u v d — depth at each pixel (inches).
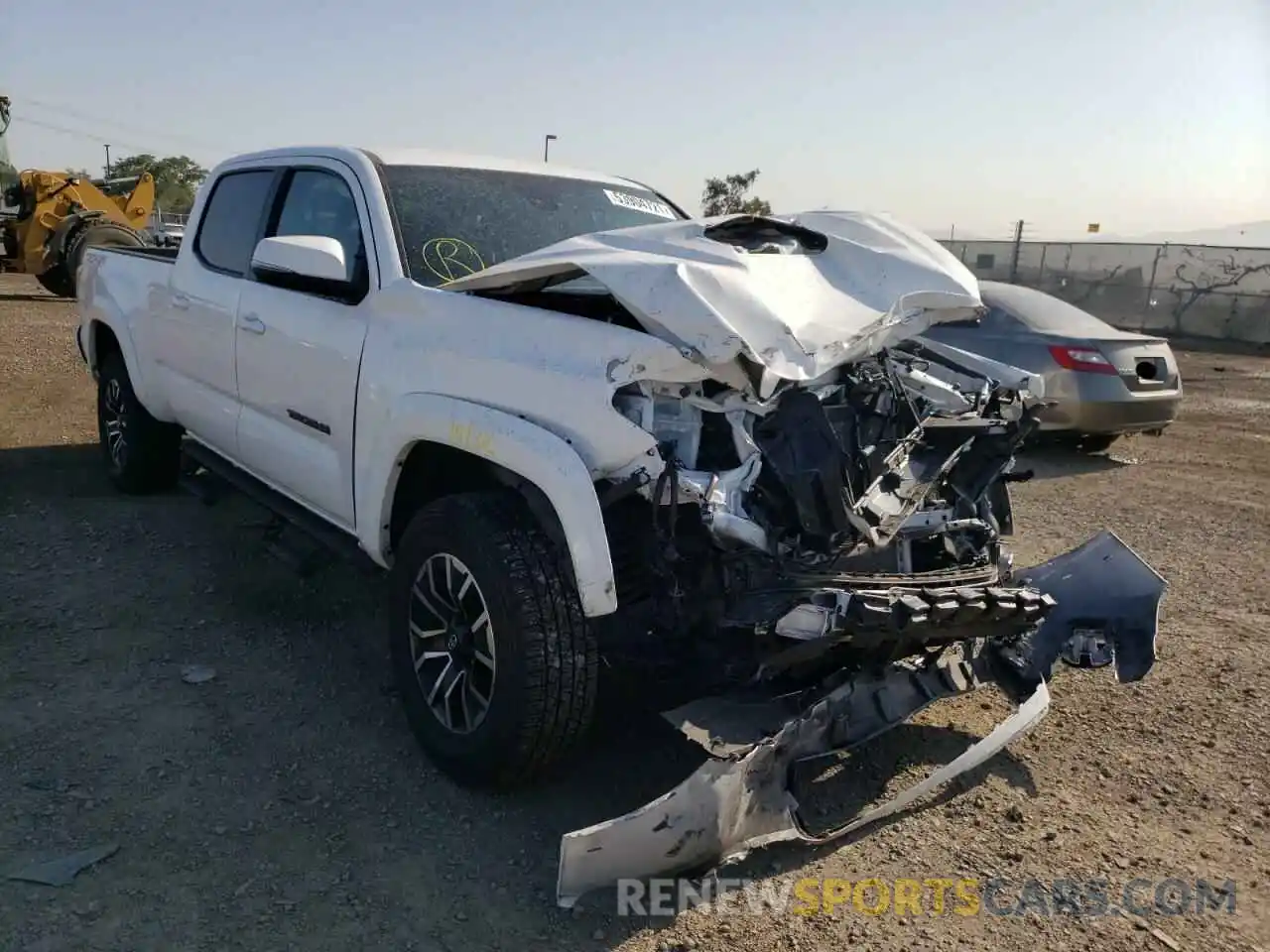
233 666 157.6
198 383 197.9
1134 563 153.3
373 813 122.5
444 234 155.5
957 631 115.3
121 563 196.2
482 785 124.4
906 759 142.7
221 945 99.9
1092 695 164.2
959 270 141.9
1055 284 938.7
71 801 120.6
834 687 120.2
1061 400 323.9
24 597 177.8
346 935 102.4
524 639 114.1
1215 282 831.1
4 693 144.7
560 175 186.2
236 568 196.9
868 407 127.8
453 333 130.1
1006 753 145.4
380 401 137.8
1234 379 592.4
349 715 145.2
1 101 823.1
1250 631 192.9
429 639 130.3
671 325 109.5
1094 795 135.6
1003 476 145.8
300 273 140.0
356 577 195.2
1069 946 106.8
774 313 113.7
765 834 111.0
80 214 693.9
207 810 121.0
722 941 105.0
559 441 112.0
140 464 232.7
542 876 113.3
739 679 112.9
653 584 113.5
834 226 143.6
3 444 283.0
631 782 131.0
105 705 143.6
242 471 194.2
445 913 106.5
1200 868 120.9
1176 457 353.7
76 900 104.3
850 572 115.6
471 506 121.6
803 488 111.3
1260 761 145.3
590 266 119.0
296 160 178.1
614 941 104.3
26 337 493.4
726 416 113.7
